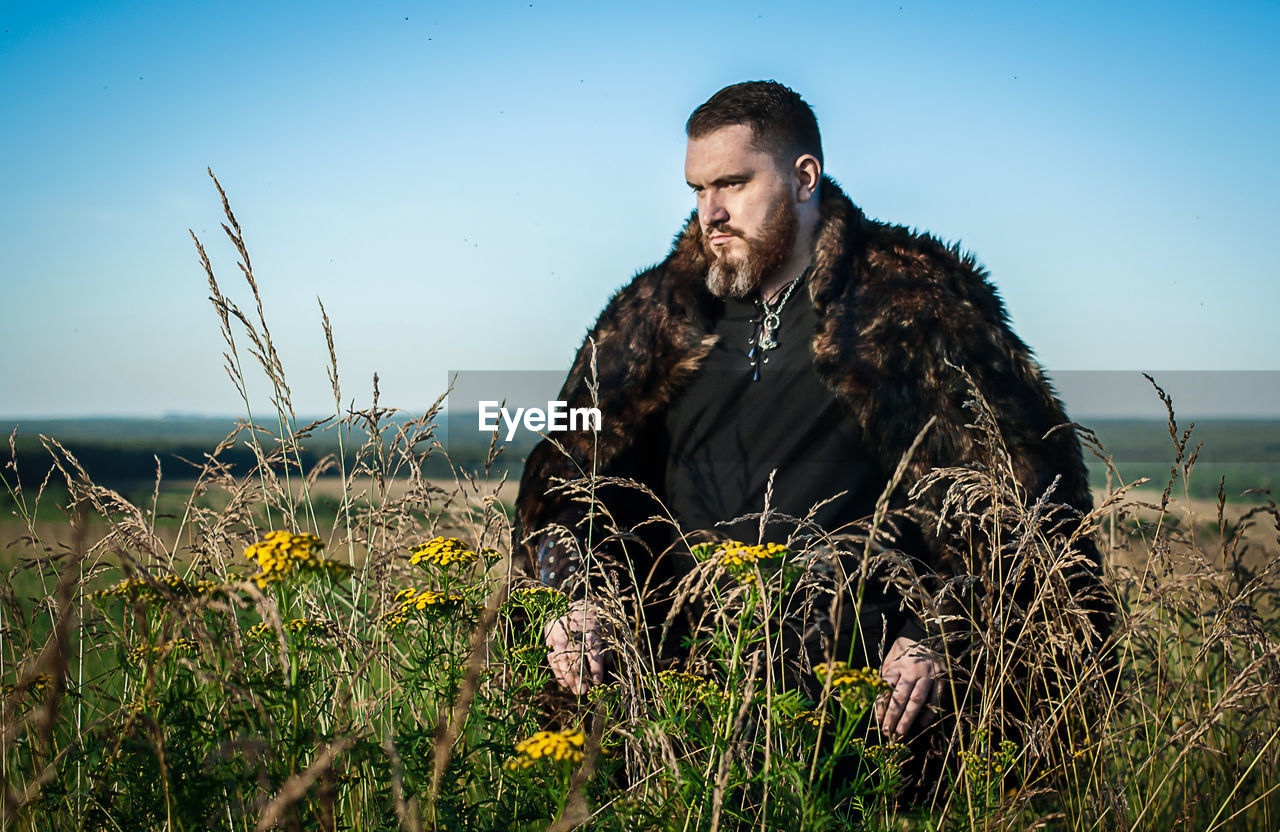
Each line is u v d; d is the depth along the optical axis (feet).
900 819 7.88
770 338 10.23
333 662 7.02
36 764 5.81
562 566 9.93
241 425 9.08
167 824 5.71
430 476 9.61
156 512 8.49
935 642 8.36
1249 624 8.10
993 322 9.76
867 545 6.66
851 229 10.31
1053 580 8.20
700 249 10.72
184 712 5.65
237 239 9.07
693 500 10.21
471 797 6.72
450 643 6.57
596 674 8.41
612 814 6.03
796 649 8.59
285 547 5.46
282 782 5.31
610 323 11.15
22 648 7.29
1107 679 8.87
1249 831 8.10
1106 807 7.54
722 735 5.94
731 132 9.94
